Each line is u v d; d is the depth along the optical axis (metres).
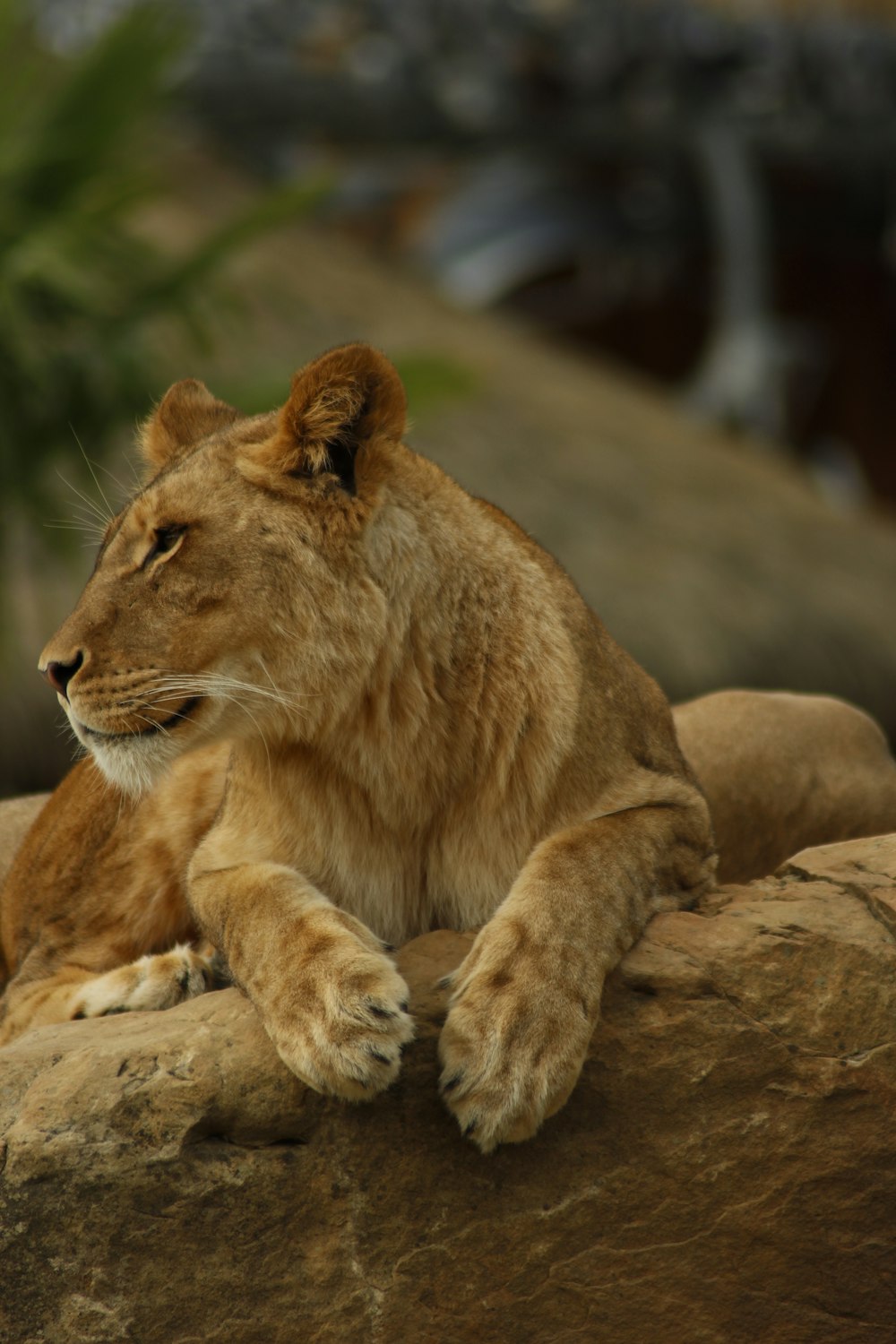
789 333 35.34
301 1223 5.24
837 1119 5.32
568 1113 5.31
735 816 8.38
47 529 14.50
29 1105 5.29
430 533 6.26
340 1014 5.16
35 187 14.70
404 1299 5.24
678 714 8.79
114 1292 5.20
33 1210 5.17
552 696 6.19
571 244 35.50
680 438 25.06
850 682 19.44
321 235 28.50
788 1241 5.30
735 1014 5.39
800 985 5.43
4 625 14.88
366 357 6.02
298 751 6.23
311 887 5.98
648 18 31.06
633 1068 5.35
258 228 15.03
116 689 5.99
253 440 6.28
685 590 19.44
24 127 14.69
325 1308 5.23
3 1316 5.19
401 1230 5.25
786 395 35.53
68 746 15.14
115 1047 5.43
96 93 14.65
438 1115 5.27
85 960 7.61
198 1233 5.21
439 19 29.83
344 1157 5.25
